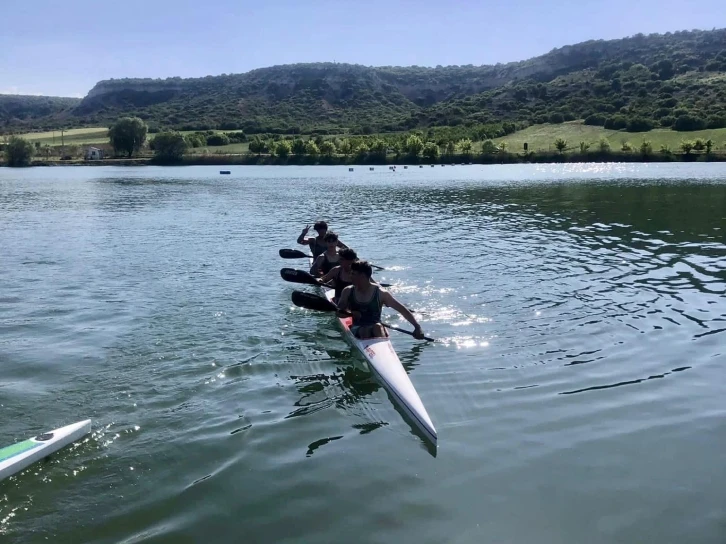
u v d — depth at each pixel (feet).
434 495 17.38
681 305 36.73
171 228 77.10
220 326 33.78
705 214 85.46
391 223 79.51
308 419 22.56
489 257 53.21
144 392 24.91
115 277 46.70
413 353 29.22
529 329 32.42
